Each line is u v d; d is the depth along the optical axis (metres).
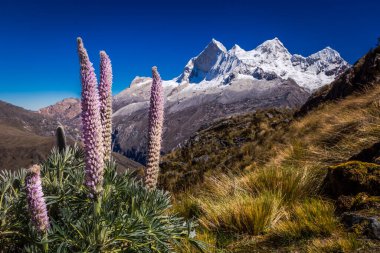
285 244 4.58
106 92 3.91
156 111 4.15
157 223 3.46
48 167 4.09
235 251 4.73
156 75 4.08
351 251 3.89
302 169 7.20
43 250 3.13
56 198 3.66
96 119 3.06
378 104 10.41
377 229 4.14
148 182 4.20
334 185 5.74
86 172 3.15
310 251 4.09
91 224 3.14
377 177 5.18
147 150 4.20
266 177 6.88
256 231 5.21
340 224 4.64
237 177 8.34
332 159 7.75
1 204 3.54
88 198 3.55
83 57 2.97
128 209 3.70
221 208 6.07
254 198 6.29
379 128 8.18
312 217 4.95
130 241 3.24
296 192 6.21
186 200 7.48
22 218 3.51
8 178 3.88
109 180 3.56
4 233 3.39
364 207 4.82
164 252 3.63
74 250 3.26
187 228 3.85
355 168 5.52
